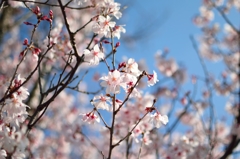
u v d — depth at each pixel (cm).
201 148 477
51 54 385
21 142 259
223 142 603
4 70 697
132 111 434
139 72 282
